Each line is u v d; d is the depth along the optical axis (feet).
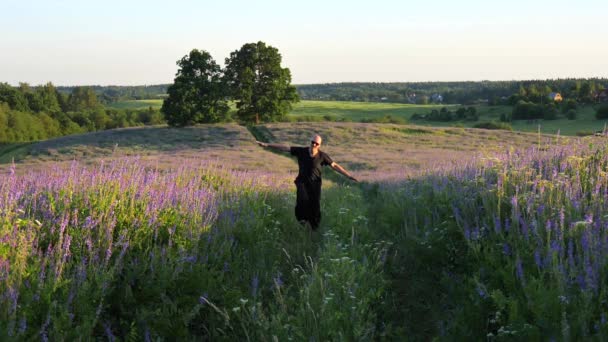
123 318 16.85
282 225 32.76
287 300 18.47
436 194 31.68
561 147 34.50
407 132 226.17
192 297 18.25
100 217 20.17
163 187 27.55
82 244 19.02
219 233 25.25
